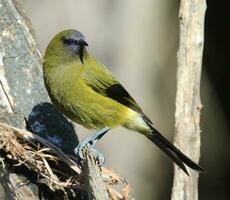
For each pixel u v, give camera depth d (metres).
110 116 12.59
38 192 10.89
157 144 12.68
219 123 21.59
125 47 18.70
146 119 12.72
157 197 19.61
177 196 11.15
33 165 10.74
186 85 11.02
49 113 11.77
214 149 21.52
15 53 11.65
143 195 19.42
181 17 11.07
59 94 12.23
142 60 19.16
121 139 18.86
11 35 11.68
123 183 11.05
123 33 18.67
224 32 21.88
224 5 21.94
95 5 18.41
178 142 11.03
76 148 11.28
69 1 18.22
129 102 12.68
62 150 11.52
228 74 21.70
